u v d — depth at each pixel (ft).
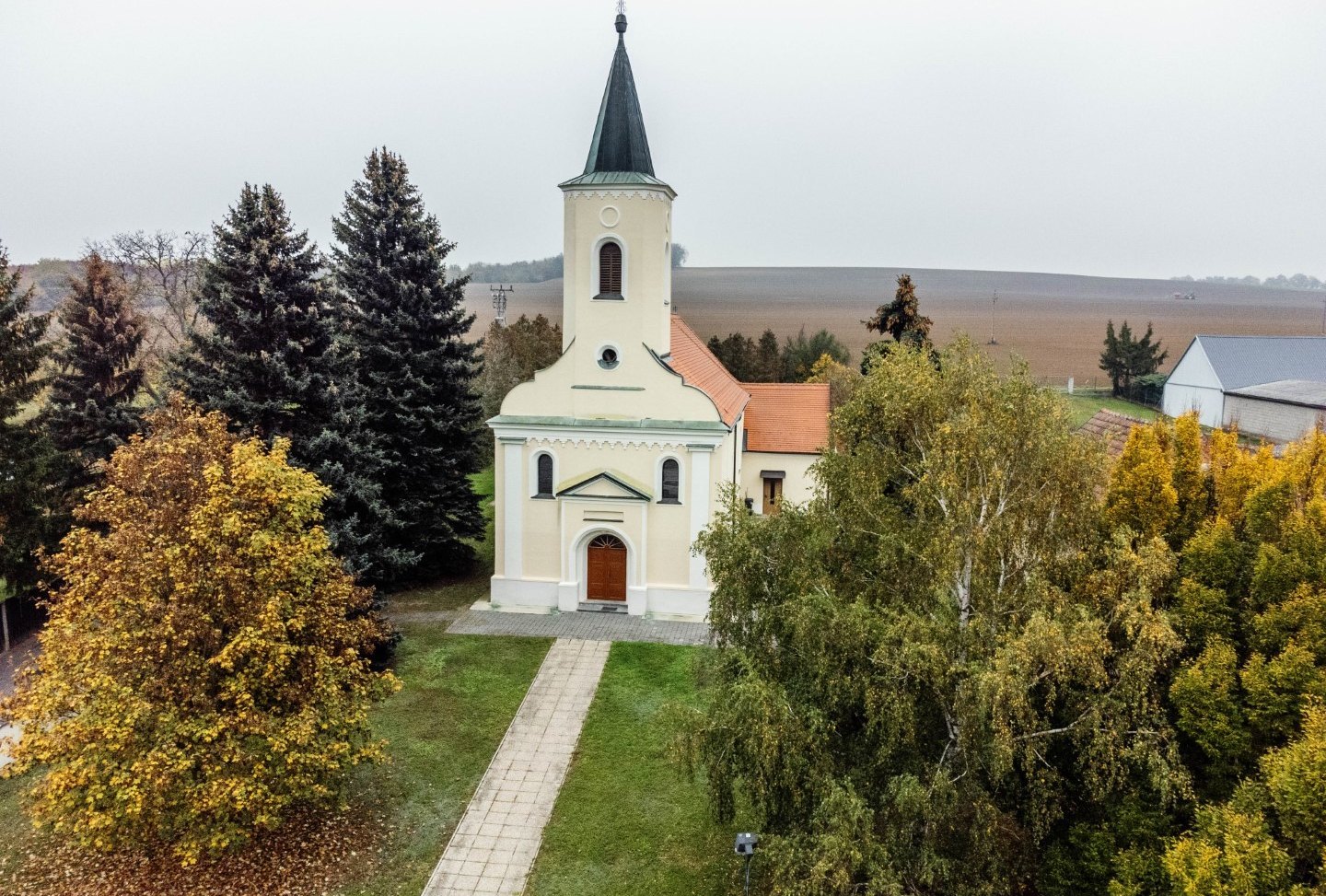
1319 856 40.11
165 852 64.08
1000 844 48.01
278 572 61.26
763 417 140.15
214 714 57.98
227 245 93.76
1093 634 44.75
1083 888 48.96
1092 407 233.55
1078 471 52.24
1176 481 61.21
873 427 58.03
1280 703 45.78
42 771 75.25
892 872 44.45
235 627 60.80
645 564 104.88
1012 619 50.03
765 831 52.60
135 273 152.87
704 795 72.18
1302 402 146.30
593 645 97.91
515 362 212.64
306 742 58.59
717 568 56.08
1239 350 177.88
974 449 52.06
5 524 98.99
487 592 114.62
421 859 65.00
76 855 64.28
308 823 68.18
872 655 47.52
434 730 81.35
